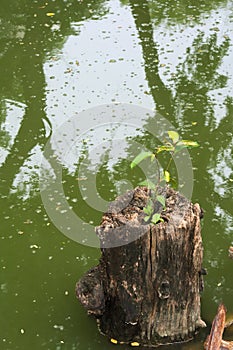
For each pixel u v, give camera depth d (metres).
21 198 7.24
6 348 5.53
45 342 5.57
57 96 9.11
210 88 9.15
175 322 5.42
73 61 9.95
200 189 7.27
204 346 5.37
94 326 5.70
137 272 5.17
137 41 10.46
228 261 6.34
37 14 11.29
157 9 11.44
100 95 9.09
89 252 6.49
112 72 9.64
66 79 9.51
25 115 8.74
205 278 6.16
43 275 6.24
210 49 10.14
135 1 11.73
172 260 5.12
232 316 5.69
